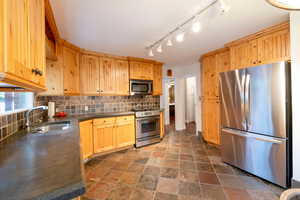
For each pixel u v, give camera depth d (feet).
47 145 3.58
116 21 6.22
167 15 5.82
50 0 4.75
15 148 3.37
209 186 6.14
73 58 9.00
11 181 1.97
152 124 11.95
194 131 16.19
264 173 6.27
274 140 5.88
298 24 5.40
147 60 12.42
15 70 2.14
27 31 2.70
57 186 1.86
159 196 5.58
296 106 5.46
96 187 6.15
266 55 7.14
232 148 7.59
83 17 5.85
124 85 11.53
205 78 11.36
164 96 19.61
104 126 9.66
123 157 9.24
